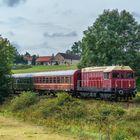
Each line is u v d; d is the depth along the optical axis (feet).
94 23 245.45
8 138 99.14
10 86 208.44
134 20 246.88
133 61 233.55
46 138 98.84
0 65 202.59
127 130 103.55
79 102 143.74
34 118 135.64
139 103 153.58
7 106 172.35
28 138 99.09
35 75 213.87
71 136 101.55
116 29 243.60
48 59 650.43
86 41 238.48
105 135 99.14
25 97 162.71
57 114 134.92
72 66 427.74
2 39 212.64
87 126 114.21
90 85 176.65
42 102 153.17
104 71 167.73
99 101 156.35
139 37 244.22
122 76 166.09
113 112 124.77
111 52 229.25
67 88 185.68
